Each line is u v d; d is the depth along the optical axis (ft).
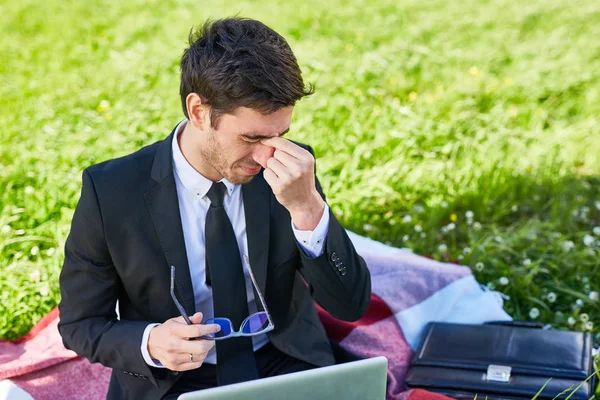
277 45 7.51
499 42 25.64
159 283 8.38
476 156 17.58
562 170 17.52
